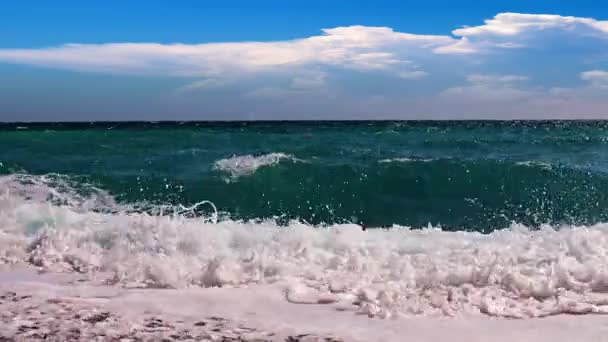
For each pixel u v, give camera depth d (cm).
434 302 427
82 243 595
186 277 486
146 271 496
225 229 627
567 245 554
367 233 633
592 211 905
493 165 1084
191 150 1511
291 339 362
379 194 1018
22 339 345
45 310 402
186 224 636
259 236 602
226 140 1852
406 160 1130
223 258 529
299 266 520
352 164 1120
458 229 849
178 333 367
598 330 375
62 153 1444
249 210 948
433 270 477
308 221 903
